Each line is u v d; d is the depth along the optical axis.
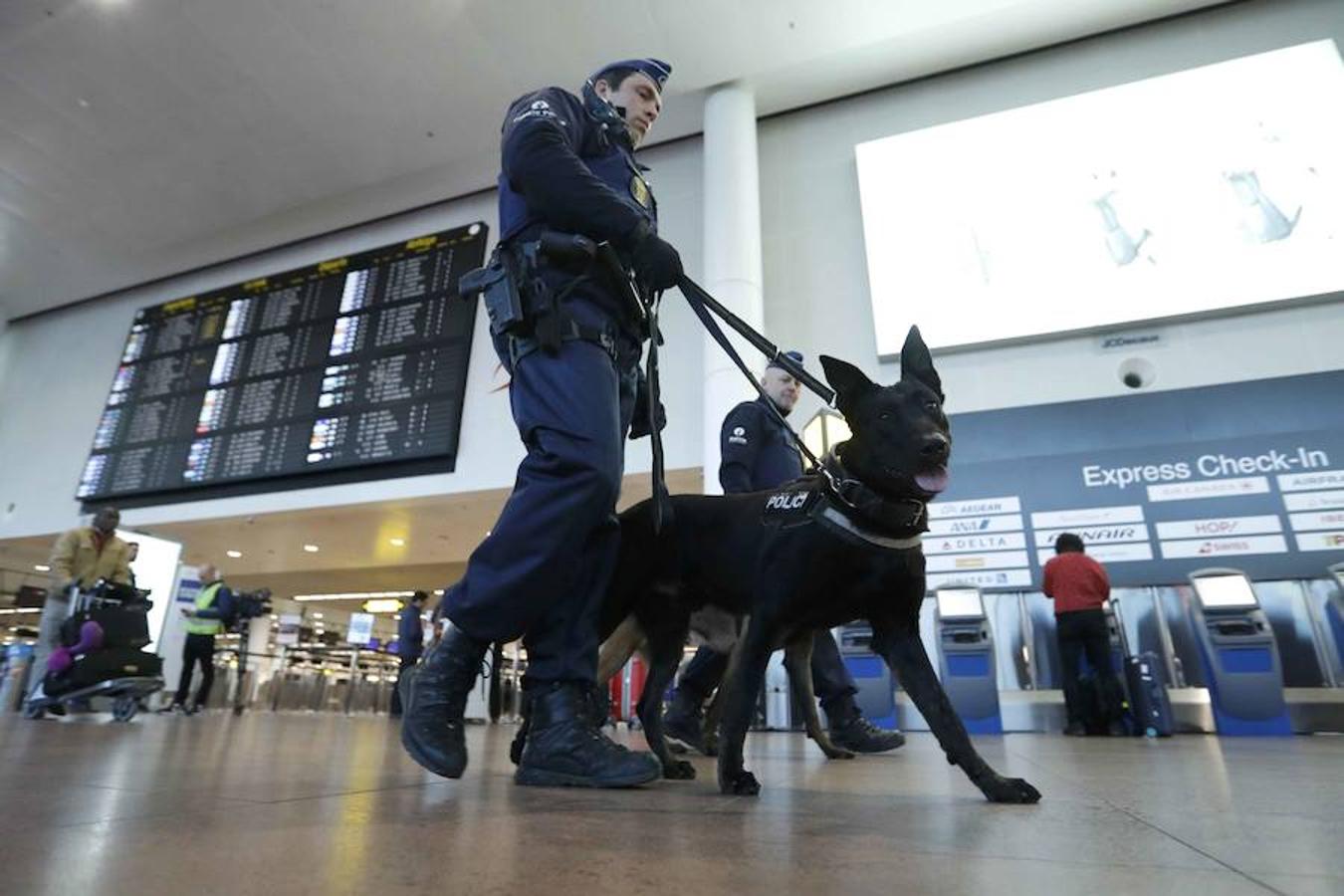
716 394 5.38
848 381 1.27
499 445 6.48
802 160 6.59
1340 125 5.09
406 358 7.05
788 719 4.62
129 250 8.51
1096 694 4.21
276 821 0.77
